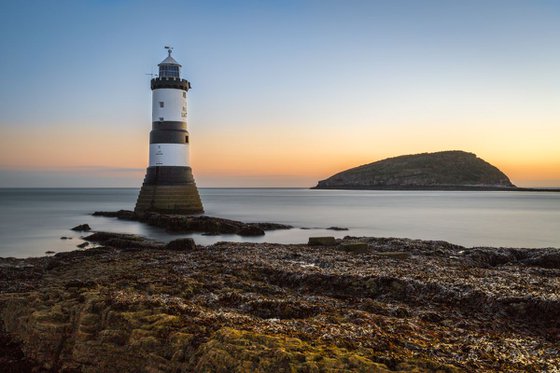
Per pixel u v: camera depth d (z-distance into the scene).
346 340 15.63
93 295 20.14
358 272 26.98
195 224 66.06
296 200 193.38
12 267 33.22
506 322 19.59
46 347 18.22
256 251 37.28
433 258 33.75
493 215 104.12
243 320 17.80
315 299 22.66
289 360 13.46
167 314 18.03
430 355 14.80
